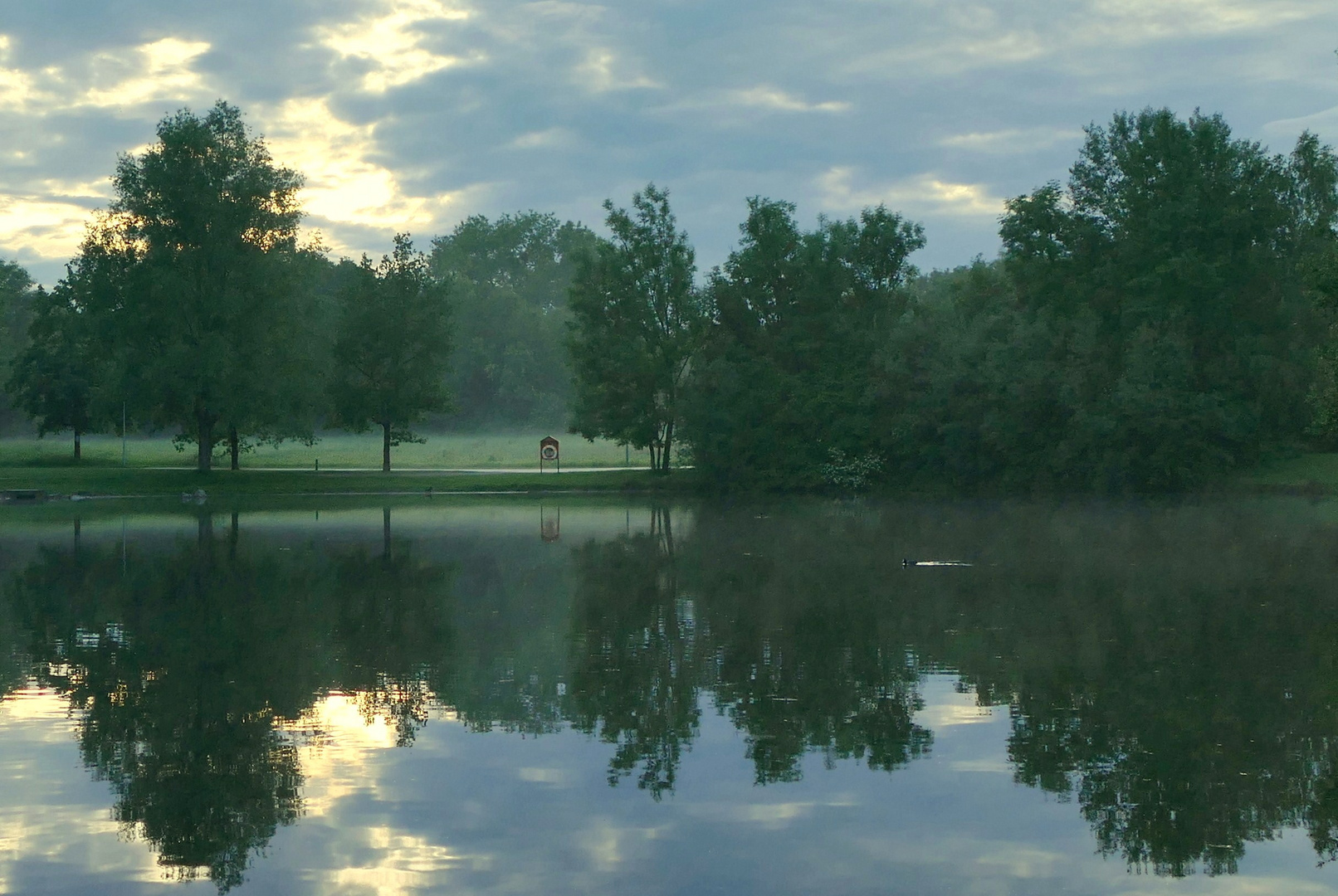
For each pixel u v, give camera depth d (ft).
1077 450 182.70
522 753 42.86
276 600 80.69
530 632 67.51
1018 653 60.18
